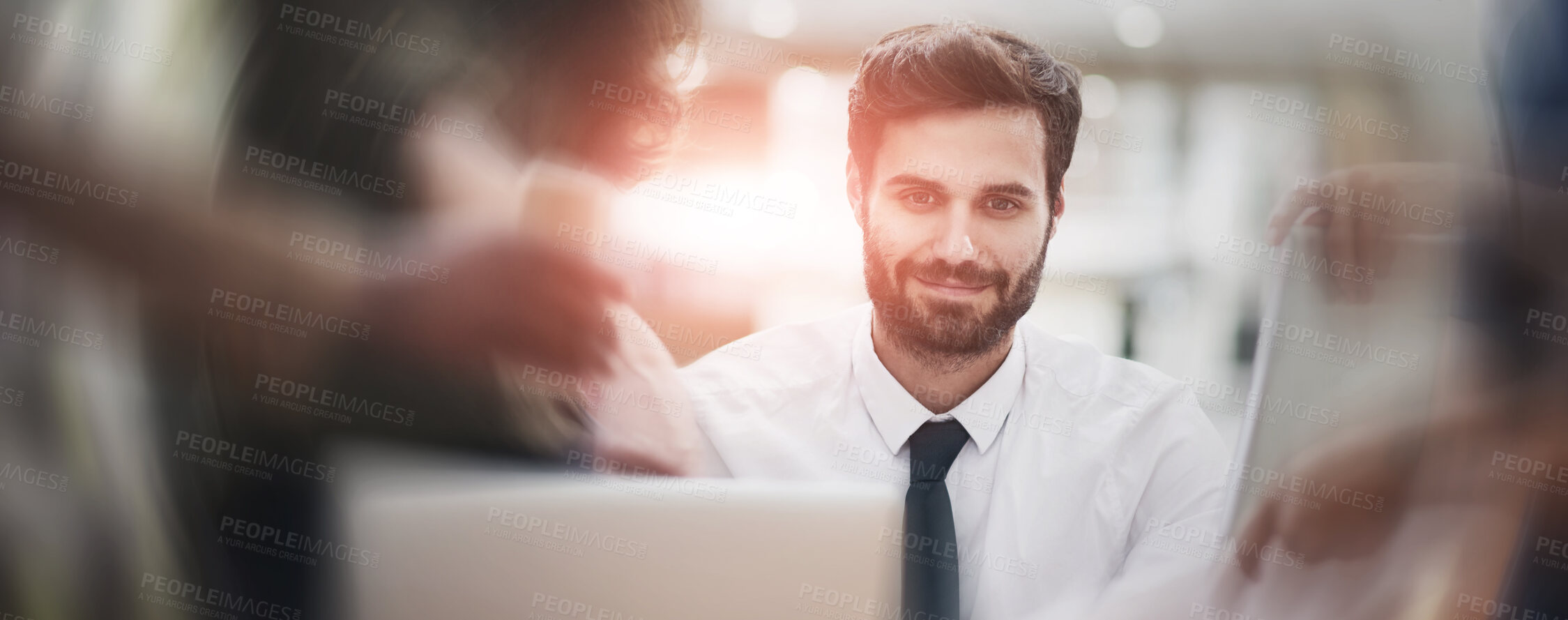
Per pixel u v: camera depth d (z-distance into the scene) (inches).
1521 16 61.9
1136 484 56.4
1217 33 79.3
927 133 55.6
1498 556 59.7
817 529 37.6
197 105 65.1
